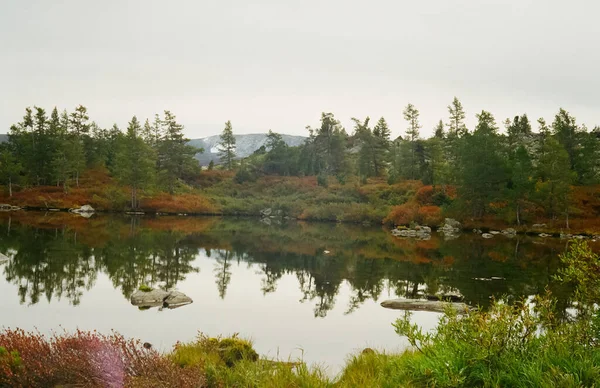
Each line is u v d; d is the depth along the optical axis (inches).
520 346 245.0
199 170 4082.2
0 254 834.2
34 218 1843.0
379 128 4766.2
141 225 1793.8
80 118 3686.0
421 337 268.4
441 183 2684.5
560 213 2218.3
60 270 748.6
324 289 726.5
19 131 3550.7
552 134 3412.9
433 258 1153.4
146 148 2869.1
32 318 464.4
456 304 593.9
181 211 2918.3
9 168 2765.7
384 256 1179.9
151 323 468.4
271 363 311.6
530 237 1910.7
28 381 241.8
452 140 3683.6
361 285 770.2
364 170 3969.0
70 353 263.9
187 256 1016.2
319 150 4463.6
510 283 801.6
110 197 2763.3
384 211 2650.1
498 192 2290.8
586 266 270.2
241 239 1486.2
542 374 214.1
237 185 3799.2
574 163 2864.2
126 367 263.7
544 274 909.8
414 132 4067.4
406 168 3383.4
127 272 771.4
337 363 359.9
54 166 2962.6
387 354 337.1
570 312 540.7
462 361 236.5
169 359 290.2
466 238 1814.7
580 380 206.4
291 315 540.1
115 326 449.4
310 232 1935.3
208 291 666.8
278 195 3523.6
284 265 973.8
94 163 3555.6
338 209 2844.5
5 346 267.0
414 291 721.6
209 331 448.5
